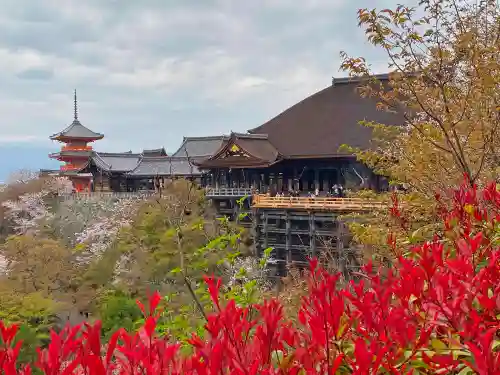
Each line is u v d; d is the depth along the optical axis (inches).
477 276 100.0
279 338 92.4
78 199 1911.9
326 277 94.3
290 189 1849.2
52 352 81.3
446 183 253.9
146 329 84.0
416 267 108.6
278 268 1525.6
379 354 86.7
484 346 81.3
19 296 807.1
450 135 256.7
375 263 213.0
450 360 90.8
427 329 98.7
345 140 1790.1
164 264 733.3
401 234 234.8
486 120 241.9
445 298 96.4
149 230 826.8
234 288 255.3
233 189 1758.1
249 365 82.9
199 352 82.6
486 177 238.2
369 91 295.6
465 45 232.8
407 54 254.1
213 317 88.7
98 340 81.4
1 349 82.1
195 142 2844.5
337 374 96.7
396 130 367.9
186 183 864.3
